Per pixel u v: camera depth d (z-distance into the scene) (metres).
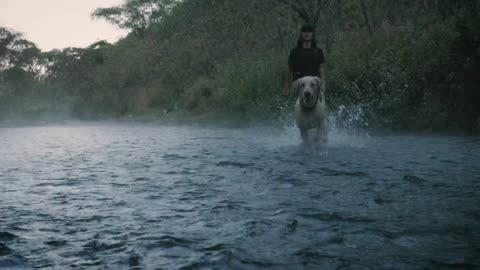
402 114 11.03
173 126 18.88
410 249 2.44
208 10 21.72
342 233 2.75
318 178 4.80
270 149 8.12
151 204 3.73
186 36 27.45
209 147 8.86
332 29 17.33
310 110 7.51
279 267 2.22
